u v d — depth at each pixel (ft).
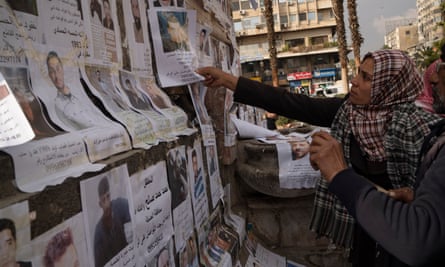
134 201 3.92
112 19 4.60
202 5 8.55
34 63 3.13
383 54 6.03
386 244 3.40
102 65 4.31
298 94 7.86
